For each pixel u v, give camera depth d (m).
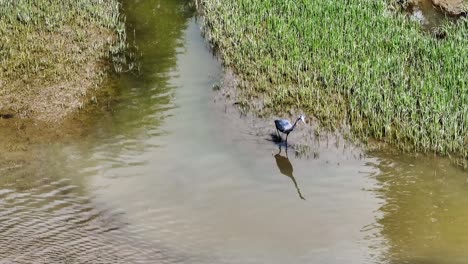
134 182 16.05
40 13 24.61
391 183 16.08
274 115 19.05
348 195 15.61
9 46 22.20
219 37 23.59
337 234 14.20
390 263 13.14
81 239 13.77
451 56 21.11
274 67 21.38
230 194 15.63
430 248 13.72
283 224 14.55
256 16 24.64
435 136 17.58
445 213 14.95
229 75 21.30
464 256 13.42
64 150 17.36
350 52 21.73
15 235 13.79
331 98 19.64
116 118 18.94
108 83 20.84
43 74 20.89
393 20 23.91
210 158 17.06
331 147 17.58
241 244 13.85
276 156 17.20
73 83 20.61
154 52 23.09
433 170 16.58
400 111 18.84
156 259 13.18
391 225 14.52
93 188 15.77
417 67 20.98
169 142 17.78
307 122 18.64
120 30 24.03
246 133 18.23
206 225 14.48
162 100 19.95
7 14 24.19
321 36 22.78
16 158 16.94
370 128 18.20
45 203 15.09
